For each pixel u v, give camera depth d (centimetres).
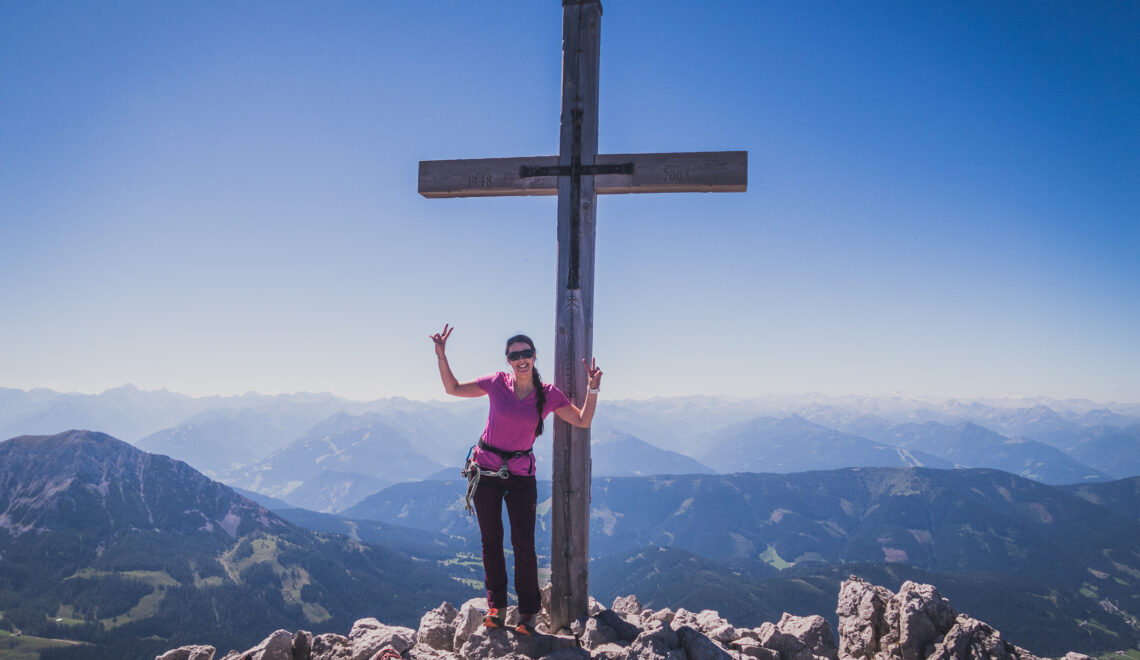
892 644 442
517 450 409
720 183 450
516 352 401
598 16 470
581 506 444
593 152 463
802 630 461
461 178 479
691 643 391
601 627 420
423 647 421
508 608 460
